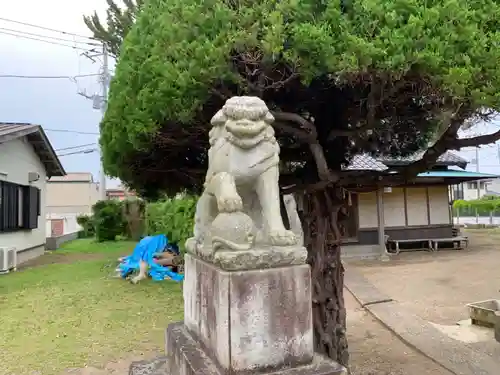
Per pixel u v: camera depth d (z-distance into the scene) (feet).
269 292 7.47
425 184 47.34
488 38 6.63
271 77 8.50
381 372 14.53
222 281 7.34
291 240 7.78
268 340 7.43
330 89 9.52
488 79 6.54
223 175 7.93
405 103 9.39
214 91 8.02
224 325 7.26
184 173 12.17
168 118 8.49
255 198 8.67
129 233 60.59
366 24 6.82
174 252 33.60
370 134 11.02
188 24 7.57
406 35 6.49
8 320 20.12
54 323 19.65
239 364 7.20
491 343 17.53
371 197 45.24
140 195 14.21
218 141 8.32
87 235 68.80
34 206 43.78
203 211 9.50
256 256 7.41
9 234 37.60
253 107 7.73
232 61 7.85
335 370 7.55
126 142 9.95
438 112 8.80
